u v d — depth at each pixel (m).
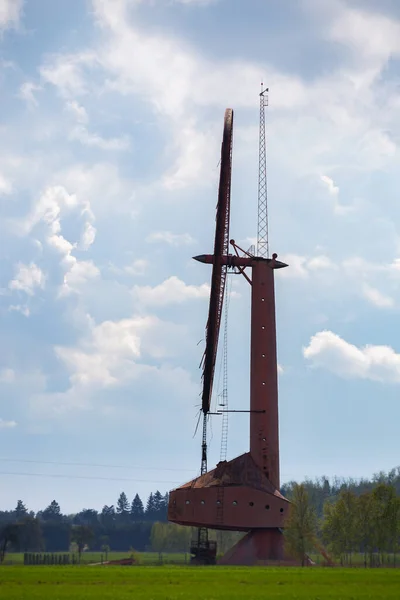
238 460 152.62
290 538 135.38
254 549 145.12
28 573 95.62
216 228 155.50
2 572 98.00
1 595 65.44
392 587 74.88
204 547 154.62
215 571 103.44
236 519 145.75
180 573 96.88
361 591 70.19
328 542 140.62
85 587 73.56
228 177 155.00
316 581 82.44
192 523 148.50
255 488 147.38
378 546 137.12
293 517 136.50
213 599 62.41
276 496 146.75
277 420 155.75
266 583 79.44
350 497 139.88
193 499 148.75
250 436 155.00
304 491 138.62
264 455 153.00
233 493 146.75
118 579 84.81
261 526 145.50
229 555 146.75
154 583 79.00
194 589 71.69
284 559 142.75
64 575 91.44
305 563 138.88
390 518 136.50
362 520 137.38
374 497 138.62
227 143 155.00
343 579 85.62
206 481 150.88
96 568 114.50
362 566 137.62
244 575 92.94
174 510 151.62
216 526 147.88
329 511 143.12
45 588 72.38
